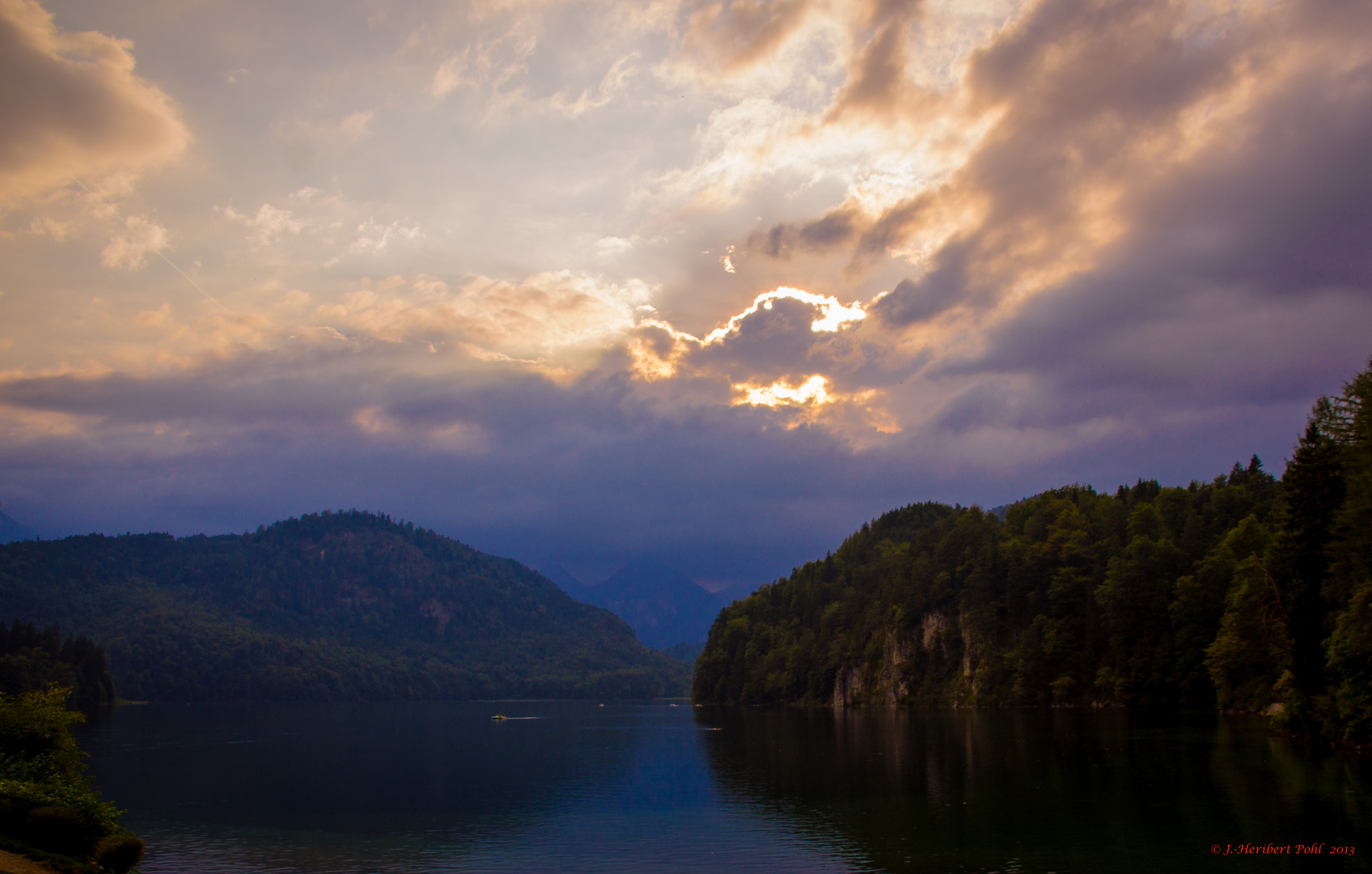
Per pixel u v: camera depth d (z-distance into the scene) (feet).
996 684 556.92
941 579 652.48
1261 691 357.82
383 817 220.84
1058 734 345.51
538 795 258.16
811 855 163.43
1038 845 157.58
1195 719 364.17
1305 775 207.31
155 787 287.28
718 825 199.11
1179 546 488.02
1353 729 231.50
